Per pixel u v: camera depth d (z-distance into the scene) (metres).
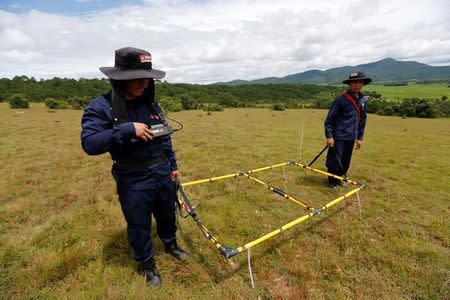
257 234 4.41
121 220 4.58
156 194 3.02
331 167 6.53
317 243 4.16
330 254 3.84
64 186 6.71
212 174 7.88
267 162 9.51
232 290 3.11
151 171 2.87
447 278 3.46
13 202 5.68
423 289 3.27
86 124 2.51
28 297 2.94
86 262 3.54
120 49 2.54
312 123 33.97
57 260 3.41
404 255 3.93
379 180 7.61
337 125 6.29
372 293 3.21
